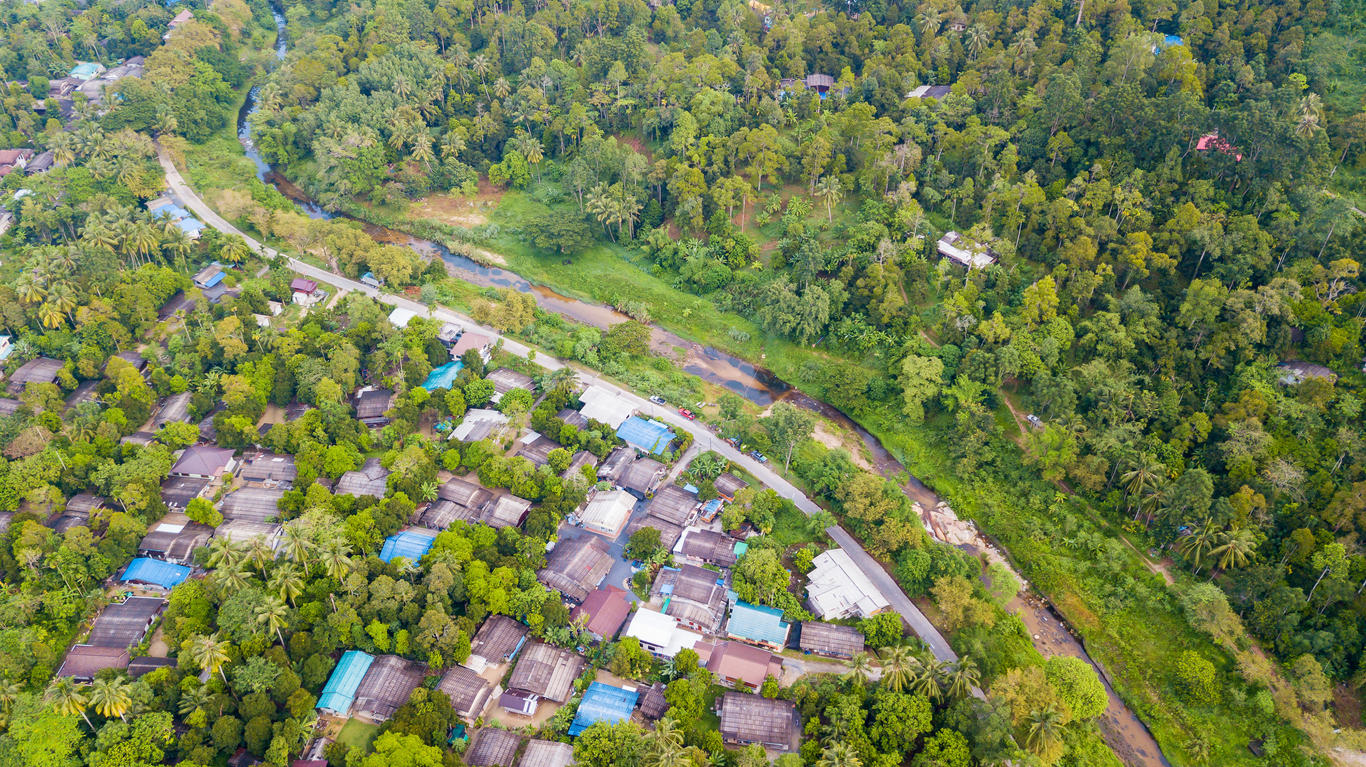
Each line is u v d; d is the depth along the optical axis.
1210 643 150.25
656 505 174.75
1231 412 174.25
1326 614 148.38
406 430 189.12
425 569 154.12
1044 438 178.00
